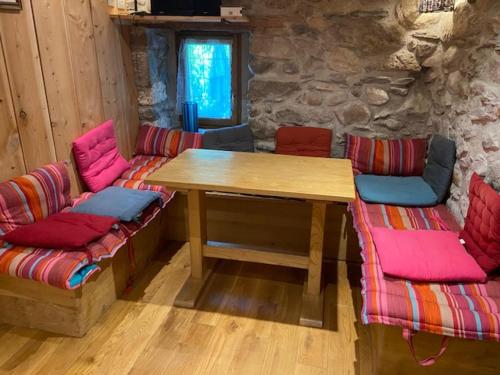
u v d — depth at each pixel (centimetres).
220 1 287
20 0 212
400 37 287
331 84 312
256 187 206
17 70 215
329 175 225
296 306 237
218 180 215
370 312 163
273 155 263
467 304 163
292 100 322
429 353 173
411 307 161
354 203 257
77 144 256
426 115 304
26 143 225
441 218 239
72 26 253
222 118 373
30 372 186
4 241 202
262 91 324
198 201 235
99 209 233
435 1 232
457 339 168
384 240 202
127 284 250
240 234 298
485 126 210
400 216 242
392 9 282
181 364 193
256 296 246
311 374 189
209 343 206
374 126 314
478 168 214
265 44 312
